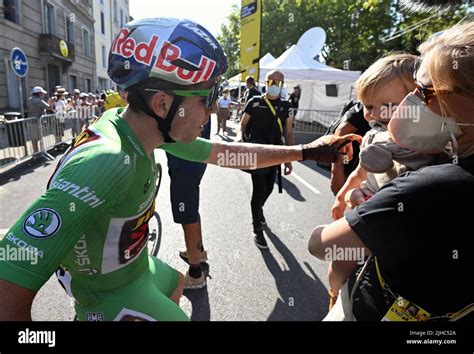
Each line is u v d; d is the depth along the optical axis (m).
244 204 4.44
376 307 0.88
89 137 0.91
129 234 1.00
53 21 17.88
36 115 7.91
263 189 3.09
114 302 1.06
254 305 2.31
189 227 2.38
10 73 13.91
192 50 0.90
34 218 0.76
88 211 0.79
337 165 2.26
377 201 0.78
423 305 0.79
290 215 4.06
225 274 2.69
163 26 0.90
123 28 0.94
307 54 12.64
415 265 0.75
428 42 0.87
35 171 6.09
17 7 14.63
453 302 0.77
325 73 11.19
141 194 0.98
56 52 17.06
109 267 1.01
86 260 0.98
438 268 0.73
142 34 0.90
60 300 2.27
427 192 0.71
